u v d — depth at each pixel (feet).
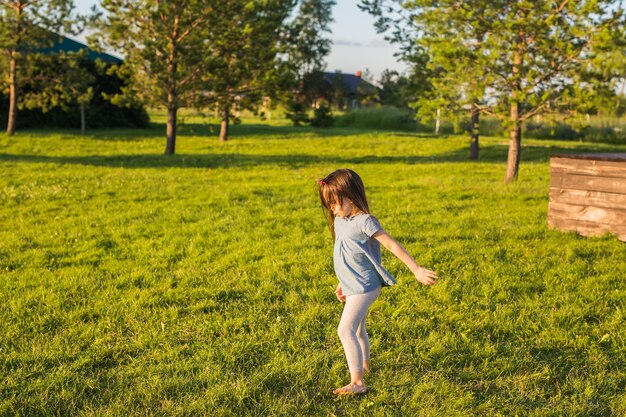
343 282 12.89
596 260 24.52
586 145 97.66
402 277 21.68
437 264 23.49
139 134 108.99
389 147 91.76
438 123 119.34
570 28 44.80
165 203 40.04
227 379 13.74
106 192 44.34
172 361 14.79
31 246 27.73
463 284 21.13
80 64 115.75
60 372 14.03
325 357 14.78
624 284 21.04
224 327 16.81
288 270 23.26
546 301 19.30
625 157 28.48
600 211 29.01
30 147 85.10
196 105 78.28
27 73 98.43
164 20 75.00
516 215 35.09
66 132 107.24
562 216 30.48
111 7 72.23
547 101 47.91
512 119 50.01
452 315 17.83
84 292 20.44
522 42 48.19
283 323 17.16
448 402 12.78
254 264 24.03
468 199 42.70
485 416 12.32
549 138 117.29
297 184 51.83
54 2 94.84
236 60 82.94
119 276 22.56
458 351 15.38
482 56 47.39
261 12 81.46
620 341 16.08
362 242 12.69
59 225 32.32
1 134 98.37
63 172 55.67
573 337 16.43
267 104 83.15
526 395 13.14
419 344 15.66
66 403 12.73
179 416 12.23
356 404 12.76
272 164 68.59
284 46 88.17
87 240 28.96
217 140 99.40
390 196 44.24
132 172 58.13
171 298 19.57
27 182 48.14
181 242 28.32
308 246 27.12
